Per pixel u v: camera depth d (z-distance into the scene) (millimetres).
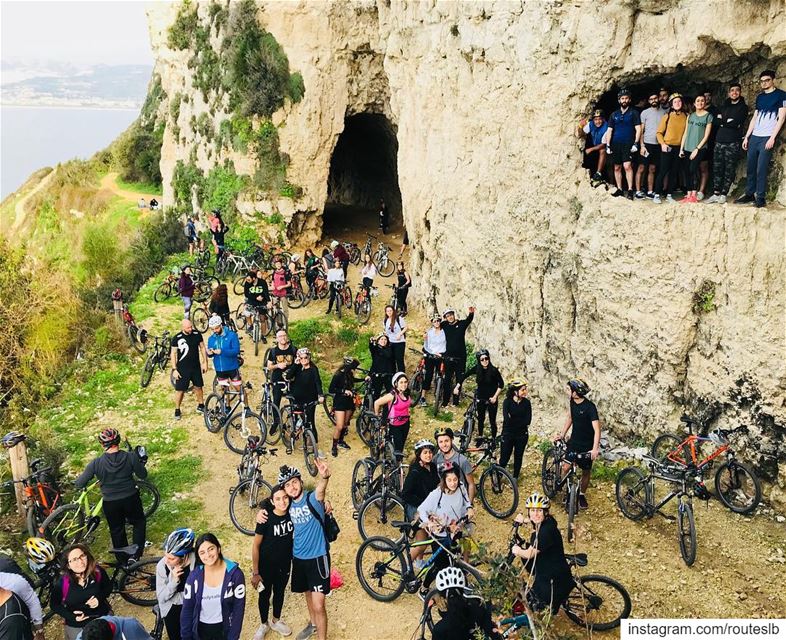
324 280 19312
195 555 6234
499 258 13523
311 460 11133
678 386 9938
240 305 17375
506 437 9727
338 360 16125
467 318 12961
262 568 6988
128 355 15344
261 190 23469
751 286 8844
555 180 11727
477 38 13555
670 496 8625
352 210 30688
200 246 23906
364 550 8125
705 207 9273
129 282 21938
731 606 7719
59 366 14938
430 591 6832
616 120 10508
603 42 10438
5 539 8789
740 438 9141
